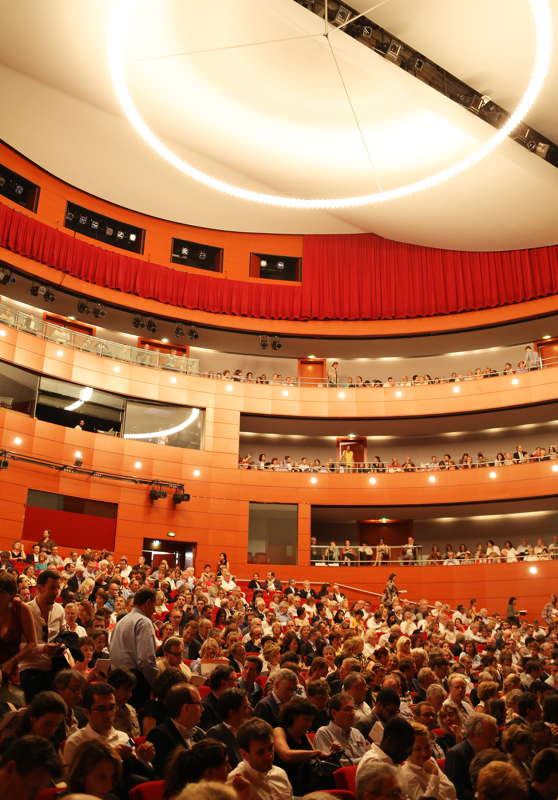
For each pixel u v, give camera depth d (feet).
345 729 19.33
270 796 14.71
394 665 27.73
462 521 85.40
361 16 52.54
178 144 80.12
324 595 65.05
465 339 88.53
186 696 15.98
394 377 91.66
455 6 49.85
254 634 37.50
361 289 88.69
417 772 16.62
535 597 71.20
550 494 75.36
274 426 86.58
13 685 17.13
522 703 22.30
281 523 79.77
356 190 77.00
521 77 53.83
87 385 74.33
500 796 11.28
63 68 70.33
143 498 74.54
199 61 63.72
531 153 60.54
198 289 85.05
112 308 82.17
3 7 61.72
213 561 76.33
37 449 68.64
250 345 89.35
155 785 13.82
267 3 53.06
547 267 81.41
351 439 90.02
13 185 75.36
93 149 78.43
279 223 88.43
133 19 59.36
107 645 26.43
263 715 19.02
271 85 65.00
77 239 77.97
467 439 87.92
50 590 18.56
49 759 10.02
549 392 79.20
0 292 76.33
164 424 78.79
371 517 86.12
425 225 80.07
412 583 75.97
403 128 66.18
